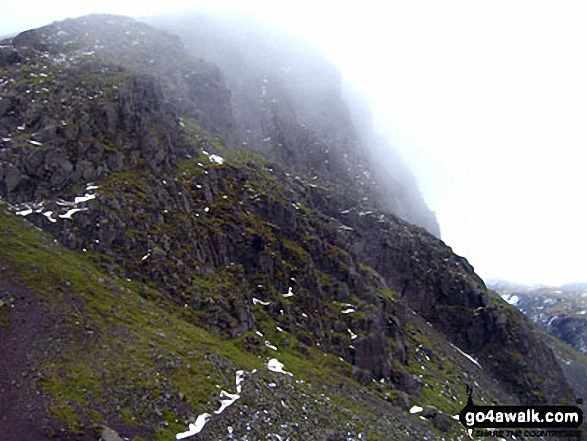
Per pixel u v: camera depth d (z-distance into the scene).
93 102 99.88
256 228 108.62
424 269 165.50
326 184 182.38
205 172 111.31
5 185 82.75
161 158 103.75
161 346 66.00
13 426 47.72
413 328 138.25
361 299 117.44
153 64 158.38
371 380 95.50
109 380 56.34
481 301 163.88
